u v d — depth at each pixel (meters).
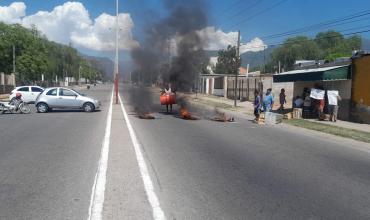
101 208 6.61
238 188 8.15
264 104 24.52
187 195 7.50
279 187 8.33
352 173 9.98
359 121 23.83
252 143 15.01
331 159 12.02
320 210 6.82
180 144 14.14
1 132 17.00
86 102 29.61
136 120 23.20
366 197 7.73
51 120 22.80
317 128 20.61
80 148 12.75
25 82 77.69
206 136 16.70
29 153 11.80
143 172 9.30
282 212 6.64
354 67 24.31
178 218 6.20
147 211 6.50
